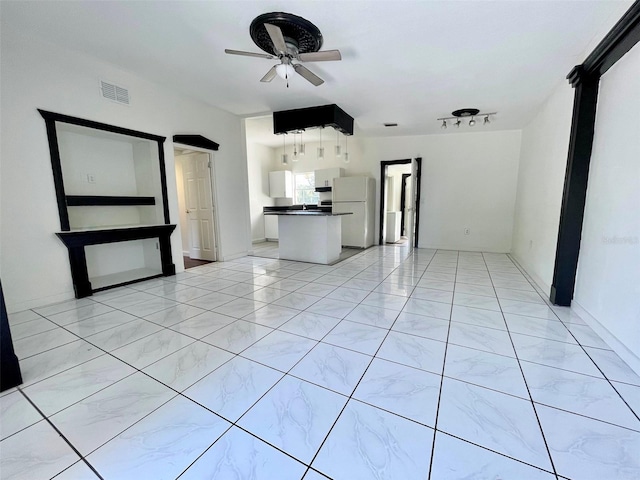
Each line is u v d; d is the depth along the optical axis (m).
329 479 1.09
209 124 4.62
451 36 2.51
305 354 1.96
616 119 2.11
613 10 2.11
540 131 4.06
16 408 1.47
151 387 1.63
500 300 2.99
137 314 2.68
